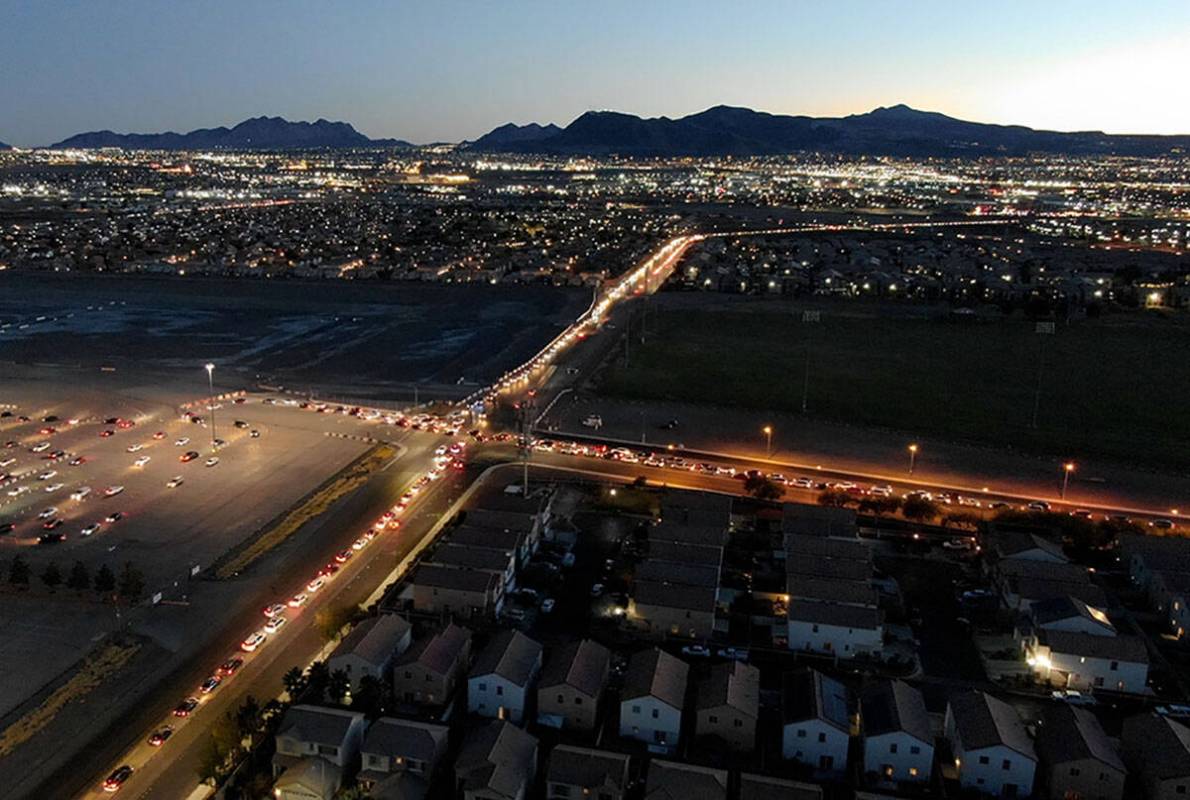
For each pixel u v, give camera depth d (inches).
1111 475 5078.7
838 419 6067.9
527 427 5036.9
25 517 4284.0
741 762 2635.3
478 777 2363.4
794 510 4151.1
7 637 3235.7
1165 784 2384.4
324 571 3764.8
